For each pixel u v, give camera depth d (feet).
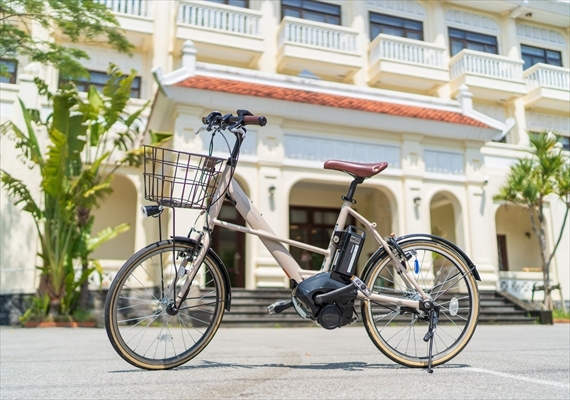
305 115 37.91
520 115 59.47
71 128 32.12
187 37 46.88
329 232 49.52
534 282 46.42
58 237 31.68
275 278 35.94
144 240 39.29
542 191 40.88
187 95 34.55
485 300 39.65
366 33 56.85
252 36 48.85
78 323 30.50
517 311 37.37
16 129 32.07
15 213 36.35
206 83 35.40
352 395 6.73
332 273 9.20
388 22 58.34
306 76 42.75
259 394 6.79
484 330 26.78
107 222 44.42
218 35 47.91
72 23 26.96
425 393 6.87
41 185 31.71
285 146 38.34
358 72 54.85
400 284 10.34
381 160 40.63
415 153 41.34
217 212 9.33
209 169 8.69
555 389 7.25
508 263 53.36
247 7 52.85
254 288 35.73
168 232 34.71
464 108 43.65
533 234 54.75
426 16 59.93
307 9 55.16
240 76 38.06
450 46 60.34
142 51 48.47
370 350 13.82
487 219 42.78
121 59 47.73
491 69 57.00
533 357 11.68
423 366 9.41
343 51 51.39
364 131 40.47
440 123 40.86
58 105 31.37
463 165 43.06
